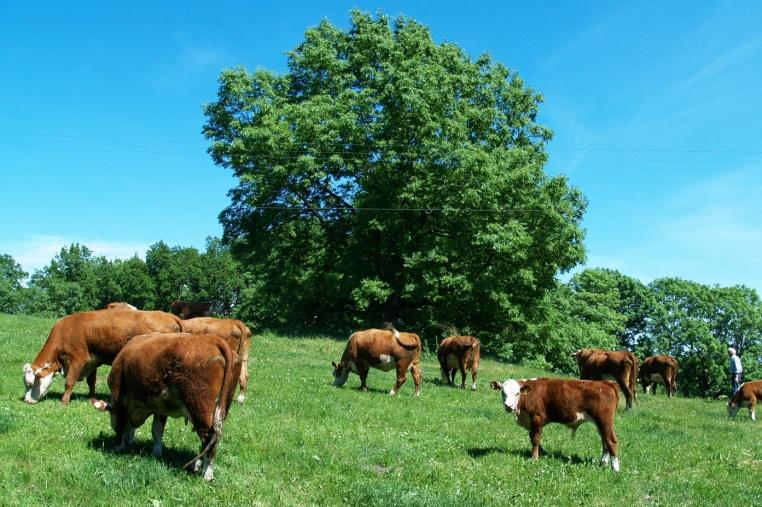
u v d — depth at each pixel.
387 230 36.88
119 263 98.81
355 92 36.84
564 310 50.50
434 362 30.48
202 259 96.00
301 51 40.22
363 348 17.77
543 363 39.91
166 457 8.92
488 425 13.80
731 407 21.33
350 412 13.70
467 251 36.47
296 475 8.68
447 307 37.88
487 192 34.03
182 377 8.20
